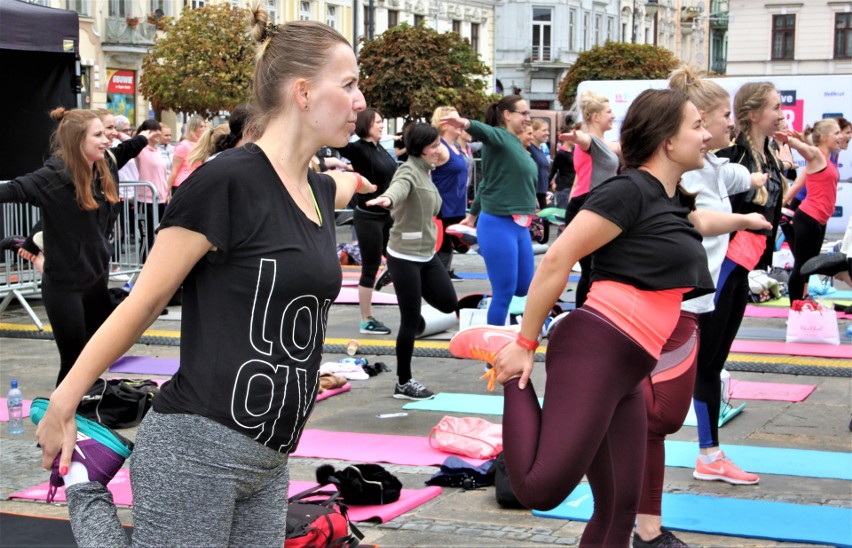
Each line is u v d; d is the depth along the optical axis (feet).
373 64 83.61
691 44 243.81
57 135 19.47
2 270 34.32
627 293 10.86
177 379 8.39
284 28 8.63
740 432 20.34
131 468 8.38
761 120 17.67
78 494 8.71
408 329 23.22
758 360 26.89
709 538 14.49
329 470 15.96
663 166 11.57
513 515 15.60
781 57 159.84
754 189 17.38
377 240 31.07
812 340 29.32
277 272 8.22
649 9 209.97
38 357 29.04
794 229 30.50
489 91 171.01
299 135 8.54
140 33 109.91
